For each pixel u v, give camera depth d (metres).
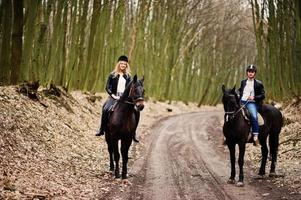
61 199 7.69
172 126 25.09
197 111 42.38
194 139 20.00
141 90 10.01
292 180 10.24
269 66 26.20
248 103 10.75
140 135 19.97
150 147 16.61
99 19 23.31
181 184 10.12
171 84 42.56
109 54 27.44
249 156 14.74
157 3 34.94
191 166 12.84
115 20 27.03
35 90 14.94
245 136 10.33
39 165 9.55
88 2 20.67
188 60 45.53
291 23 21.94
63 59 19.08
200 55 50.31
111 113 10.30
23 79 15.27
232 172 10.48
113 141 10.22
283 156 13.41
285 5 21.92
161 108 35.38
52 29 18.97
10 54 14.27
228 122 10.39
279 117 11.51
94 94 23.42
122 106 10.18
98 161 12.27
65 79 19.31
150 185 9.87
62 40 18.84
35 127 12.34
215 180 10.77
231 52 52.28
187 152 15.81
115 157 10.26
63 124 14.75
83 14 20.59
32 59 16.77
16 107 12.60
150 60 36.69
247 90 10.86
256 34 26.06
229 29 49.41
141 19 31.83
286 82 22.70
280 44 22.92
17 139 10.48
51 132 13.00
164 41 37.72
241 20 48.22
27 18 15.51
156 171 11.74
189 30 43.88
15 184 7.78
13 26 13.90
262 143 11.20
